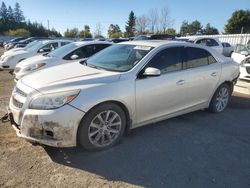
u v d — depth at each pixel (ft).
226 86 19.74
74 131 12.07
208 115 19.10
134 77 13.88
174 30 177.78
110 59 15.88
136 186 10.66
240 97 24.90
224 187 10.80
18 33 221.87
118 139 13.83
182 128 16.48
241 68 27.94
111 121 13.32
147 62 14.61
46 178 10.94
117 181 10.93
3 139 14.05
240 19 195.52
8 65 36.86
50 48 39.93
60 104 11.75
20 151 12.92
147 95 14.32
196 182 11.04
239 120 18.40
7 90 25.81
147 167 11.99
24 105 12.12
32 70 26.86
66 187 10.43
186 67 16.55
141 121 14.65
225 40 84.84
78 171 11.50
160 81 14.85
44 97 11.82
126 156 12.85
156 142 14.43
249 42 44.27
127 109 13.73
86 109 12.12
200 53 17.70
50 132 11.78
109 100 12.86
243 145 14.60
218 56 19.12
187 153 13.39
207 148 14.05
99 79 13.12
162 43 16.14
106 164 12.10
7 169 11.45
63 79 12.97
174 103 15.96
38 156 12.54
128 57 15.34
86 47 29.22
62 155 12.70
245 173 11.87
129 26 258.37
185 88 16.29
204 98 18.13
